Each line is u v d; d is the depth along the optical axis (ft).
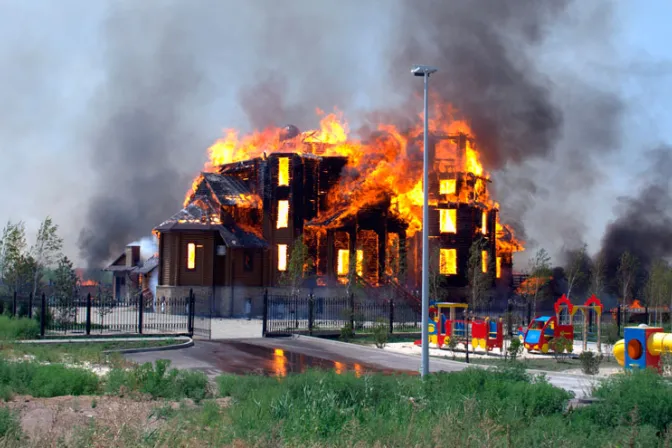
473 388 47.06
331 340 117.50
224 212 206.49
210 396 52.85
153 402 48.60
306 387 43.78
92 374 58.23
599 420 40.96
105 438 29.68
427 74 67.72
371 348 105.70
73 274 126.31
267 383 51.39
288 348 106.83
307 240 209.67
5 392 48.29
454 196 211.41
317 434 34.45
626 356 77.05
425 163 67.21
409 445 31.17
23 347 86.74
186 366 81.82
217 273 203.00
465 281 206.80
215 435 32.99
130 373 57.16
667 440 33.96
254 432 32.83
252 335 129.70
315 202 212.84
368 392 45.62
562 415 42.34
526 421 39.47
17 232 140.15
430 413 39.55
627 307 187.52
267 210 210.59
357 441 31.55
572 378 73.46
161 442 30.12
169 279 197.06
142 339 110.73
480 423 34.42
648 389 41.88
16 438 31.55
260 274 207.31
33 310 131.54
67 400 48.03
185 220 199.41
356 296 187.32
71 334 115.44
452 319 112.27
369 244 208.23
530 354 102.37
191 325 124.06
